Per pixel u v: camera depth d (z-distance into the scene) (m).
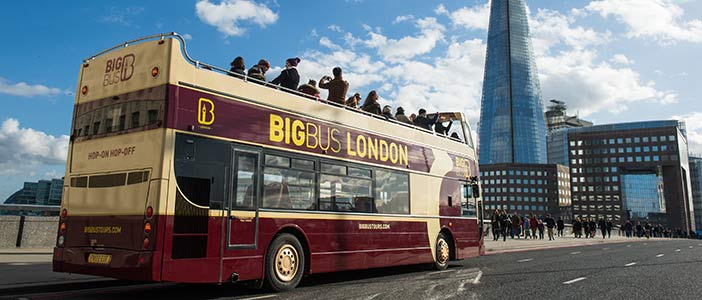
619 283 10.97
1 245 15.06
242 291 9.41
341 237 10.40
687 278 12.12
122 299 8.37
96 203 8.09
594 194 189.00
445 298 8.59
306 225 9.64
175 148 7.64
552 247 28.39
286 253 9.22
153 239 7.30
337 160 10.55
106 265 7.71
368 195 11.27
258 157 8.86
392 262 11.72
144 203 7.49
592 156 191.38
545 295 9.07
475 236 15.28
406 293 9.12
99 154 8.26
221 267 8.03
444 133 16.12
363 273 12.97
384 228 11.61
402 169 12.50
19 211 15.73
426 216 13.16
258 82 9.37
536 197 199.00
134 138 7.86
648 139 183.50
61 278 9.99
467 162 15.55
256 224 8.66
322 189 10.10
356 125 11.27
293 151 9.57
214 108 8.28
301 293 9.05
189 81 8.01
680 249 27.17
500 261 17.14
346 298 8.45
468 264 15.86
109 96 8.38
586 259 18.23
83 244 8.14
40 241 15.89
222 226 8.12
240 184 8.48
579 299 8.67
